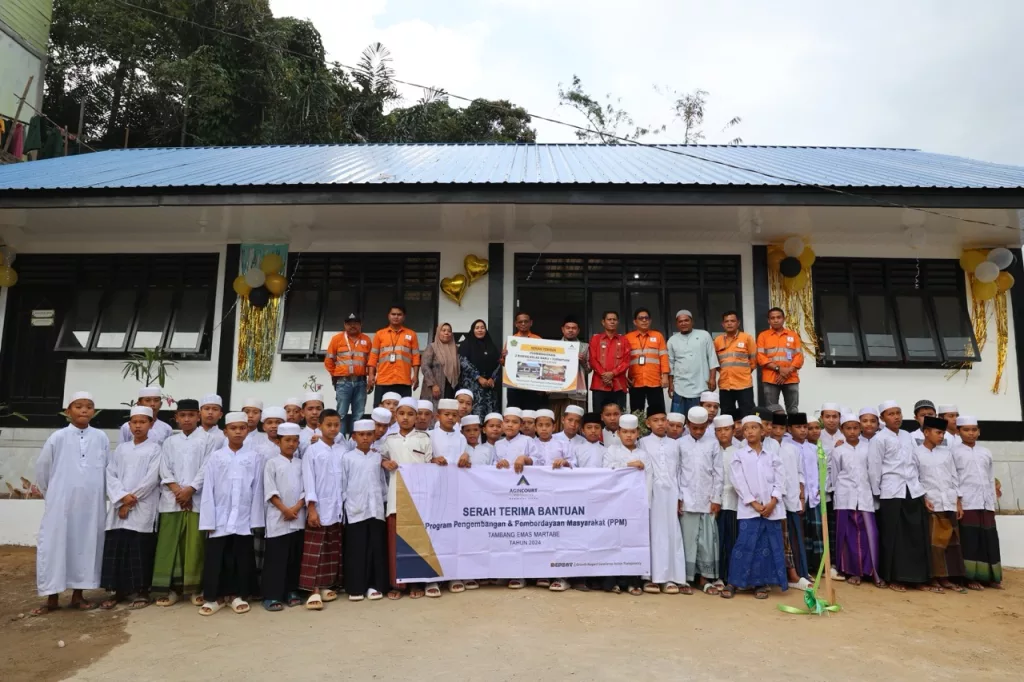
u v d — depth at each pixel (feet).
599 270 32.58
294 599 19.61
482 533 21.03
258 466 20.17
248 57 76.64
